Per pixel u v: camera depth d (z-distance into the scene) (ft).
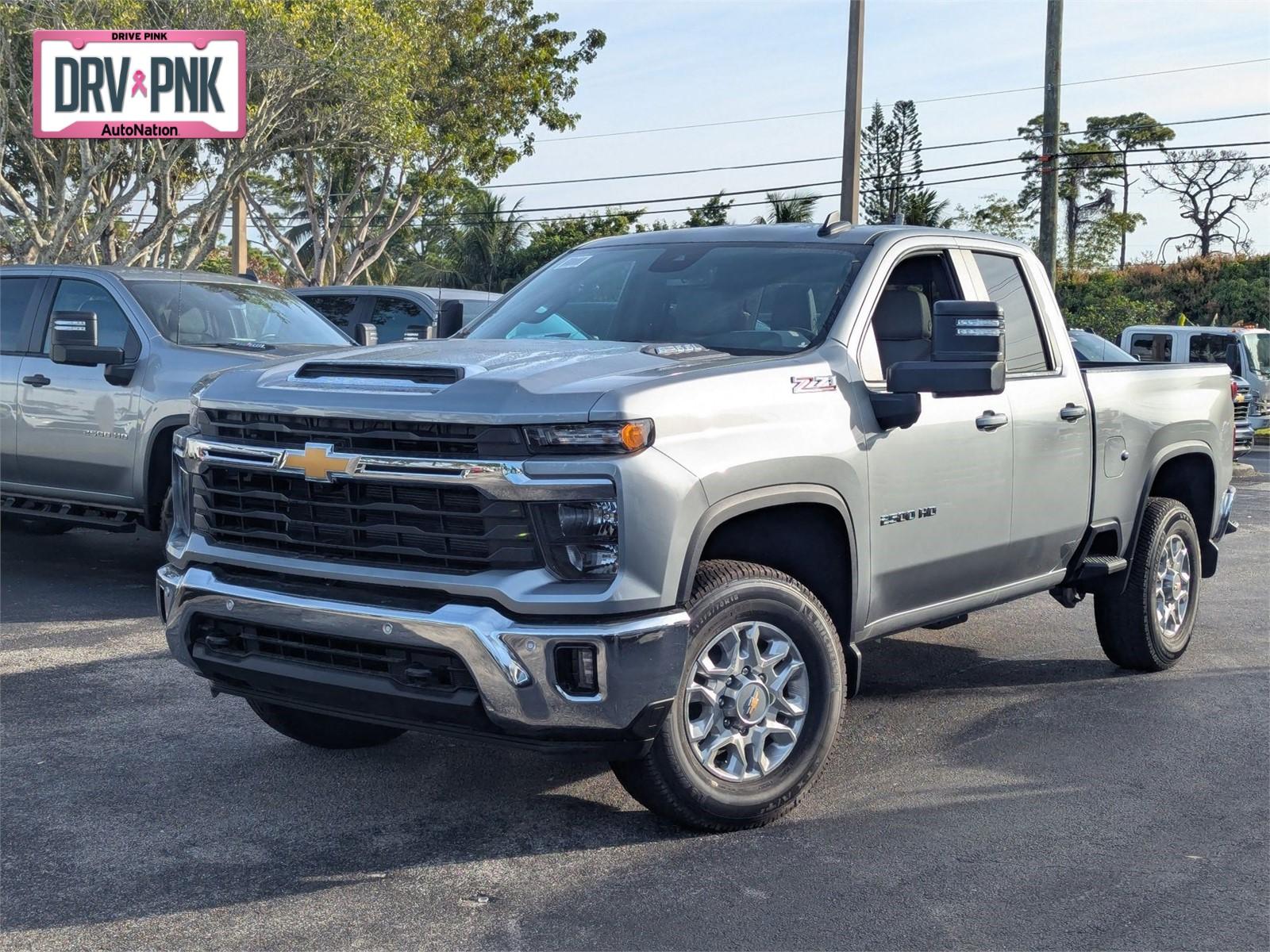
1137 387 20.58
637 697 12.23
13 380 28.09
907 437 15.53
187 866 12.96
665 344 14.98
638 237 18.57
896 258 16.62
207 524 14.10
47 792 14.99
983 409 16.90
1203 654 23.27
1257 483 57.62
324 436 13.03
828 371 14.74
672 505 12.35
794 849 13.62
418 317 43.70
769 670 13.94
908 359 16.28
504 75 98.99
